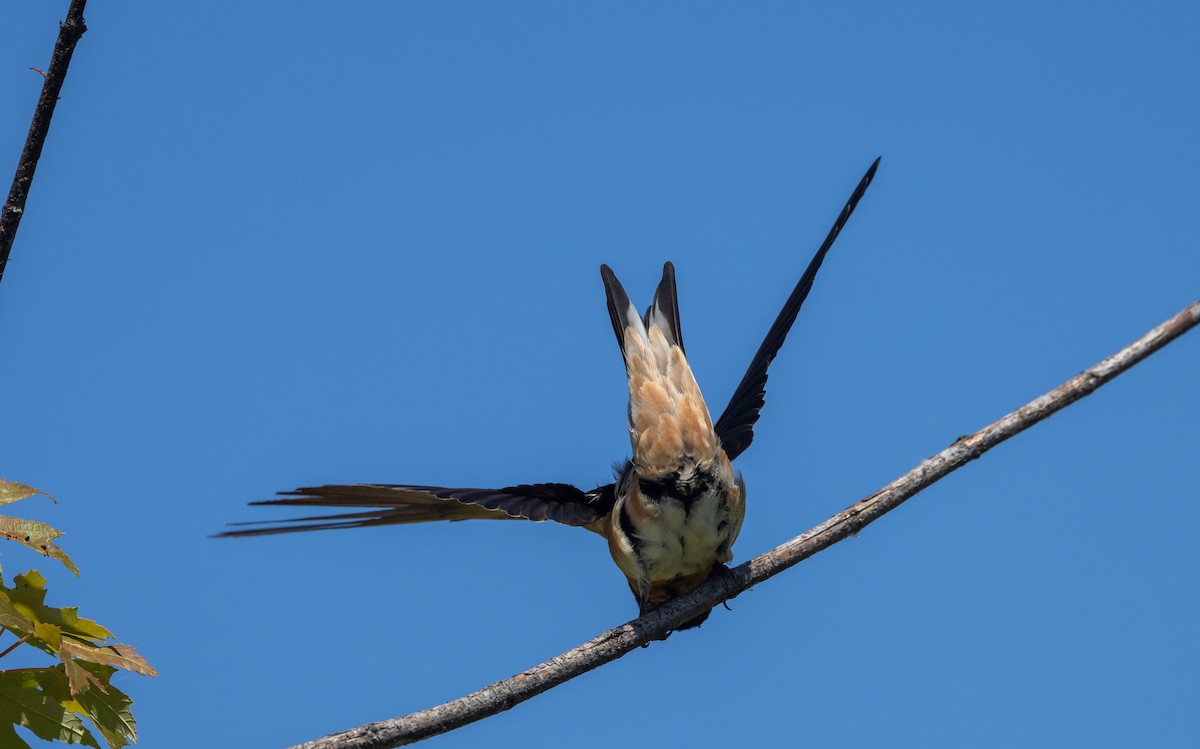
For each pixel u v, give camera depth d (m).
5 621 7.22
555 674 9.17
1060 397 9.25
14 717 7.25
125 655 7.62
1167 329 8.80
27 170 8.06
